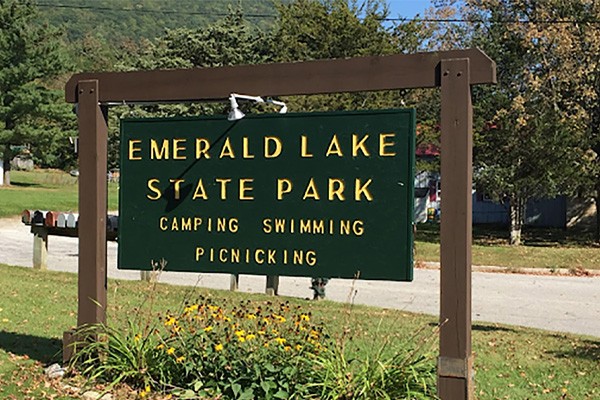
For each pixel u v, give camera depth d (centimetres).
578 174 2259
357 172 574
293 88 598
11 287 1170
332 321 945
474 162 2395
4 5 3741
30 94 3719
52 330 846
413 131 559
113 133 3725
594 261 2050
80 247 657
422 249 2228
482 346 847
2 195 3422
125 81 651
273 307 1043
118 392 593
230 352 591
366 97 2208
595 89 2300
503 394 633
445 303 540
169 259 633
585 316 1186
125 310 948
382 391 536
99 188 657
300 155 591
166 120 634
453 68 544
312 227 587
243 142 611
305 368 571
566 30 2236
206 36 3800
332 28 2436
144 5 14838
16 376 641
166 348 607
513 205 2448
